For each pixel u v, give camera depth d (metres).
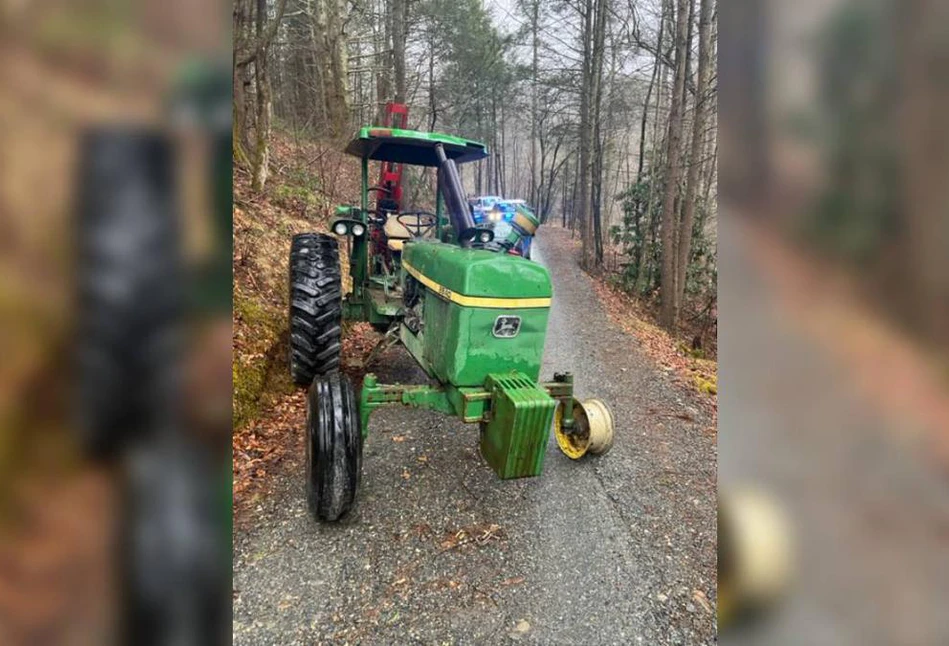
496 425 2.79
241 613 2.22
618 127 21.20
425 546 2.69
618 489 3.36
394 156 4.68
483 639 2.18
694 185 10.02
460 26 19.69
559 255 17.55
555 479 3.42
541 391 2.75
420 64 18.11
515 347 2.97
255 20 7.66
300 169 9.80
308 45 13.02
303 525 2.78
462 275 2.84
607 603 2.40
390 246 4.99
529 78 22.45
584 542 2.81
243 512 2.84
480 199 10.05
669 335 9.68
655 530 2.96
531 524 2.93
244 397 3.66
